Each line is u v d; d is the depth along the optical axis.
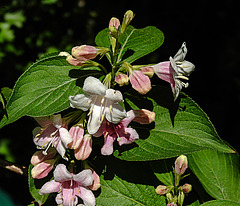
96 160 0.46
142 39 0.49
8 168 0.49
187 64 0.46
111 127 0.44
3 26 0.83
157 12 1.21
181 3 1.21
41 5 0.90
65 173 0.43
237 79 1.11
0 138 0.87
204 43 1.17
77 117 0.45
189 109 0.45
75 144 0.43
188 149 0.44
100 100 0.43
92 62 0.45
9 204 0.45
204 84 1.12
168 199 0.45
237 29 1.20
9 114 0.43
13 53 0.87
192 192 0.48
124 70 0.46
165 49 1.13
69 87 0.45
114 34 0.44
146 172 0.47
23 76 0.44
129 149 0.45
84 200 0.44
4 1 0.76
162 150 0.45
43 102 0.44
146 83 0.43
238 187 0.50
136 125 0.46
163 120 0.46
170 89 0.46
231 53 1.15
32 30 0.90
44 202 0.45
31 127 0.81
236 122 1.06
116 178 0.46
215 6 1.21
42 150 0.45
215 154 0.51
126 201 0.46
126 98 0.46
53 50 0.92
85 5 1.12
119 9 1.19
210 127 0.45
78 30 1.01
